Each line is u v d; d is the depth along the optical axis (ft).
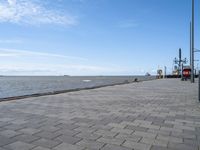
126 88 71.92
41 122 22.71
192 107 32.94
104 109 30.63
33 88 126.31
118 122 23.16
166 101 39.40
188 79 146.00
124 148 15.84
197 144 16.89
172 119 24.88
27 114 26.50
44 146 16.01
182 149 15.87
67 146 16.05
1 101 37.19
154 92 56.90
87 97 44.75
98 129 20.43
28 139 17.47
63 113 27.40
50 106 32.58
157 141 17.42
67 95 48.47
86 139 17.60
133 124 22.41
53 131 19.62
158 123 22.99
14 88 130.31
